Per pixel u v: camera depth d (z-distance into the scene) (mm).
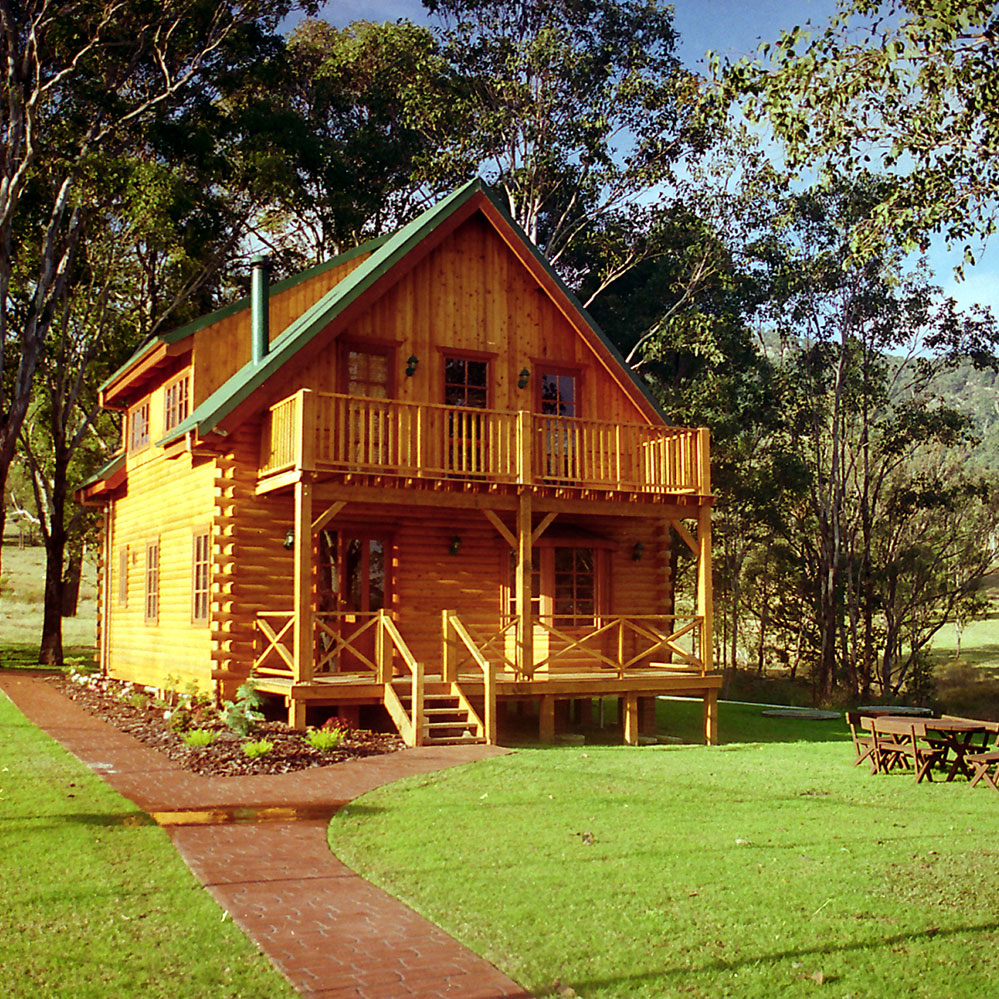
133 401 23844
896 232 13164
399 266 17500
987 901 7418
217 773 11508
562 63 30953
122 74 28594
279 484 15273
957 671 42312
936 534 38125
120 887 7234
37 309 27203
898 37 12289
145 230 28609
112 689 19922
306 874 7762
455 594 18297
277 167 30906
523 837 8883
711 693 17531
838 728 20328
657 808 10195
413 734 13859
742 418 33844
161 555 20062
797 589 38375
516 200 34125
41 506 30781
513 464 17844
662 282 35406
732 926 6781
